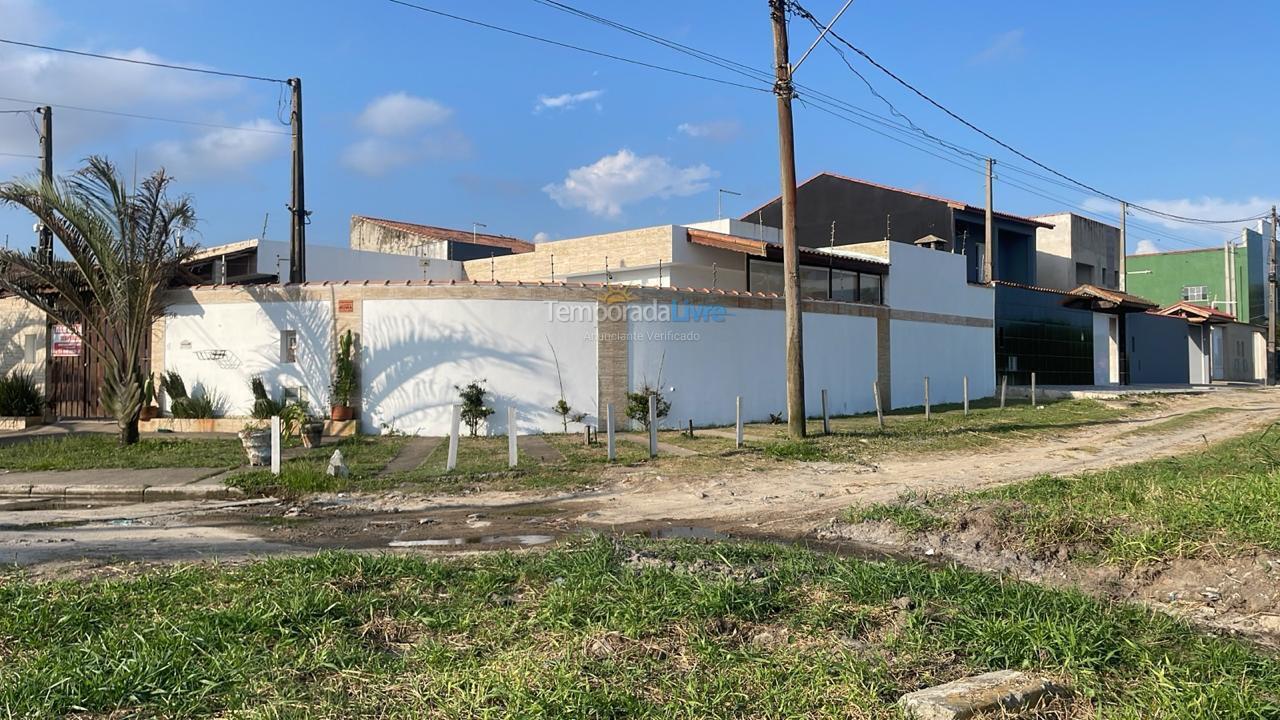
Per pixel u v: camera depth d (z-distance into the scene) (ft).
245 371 58.34
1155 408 87.56
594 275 83.30
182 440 52.26
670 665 15.10
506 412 56.03
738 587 18.47
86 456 46.55
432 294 56.13
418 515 32.99
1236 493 26.68
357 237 129.90
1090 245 139.33
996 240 115.44
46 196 45.70
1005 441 59.00
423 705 13.56
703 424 62.39
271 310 57.93
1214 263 180.34
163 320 60.18
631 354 59.16
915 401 83.51
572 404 57.41
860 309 76.74
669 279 77.00
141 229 48.67
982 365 95.04
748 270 73.77
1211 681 14.05
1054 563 23.43
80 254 48.32
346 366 55.98
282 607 17.29
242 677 14.35
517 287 56.54
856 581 19.01
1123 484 32.55
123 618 17.26
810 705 13.47
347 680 14.51
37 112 70.90
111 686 13.80
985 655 15.14
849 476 42.80
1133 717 12.75
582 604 17.80
